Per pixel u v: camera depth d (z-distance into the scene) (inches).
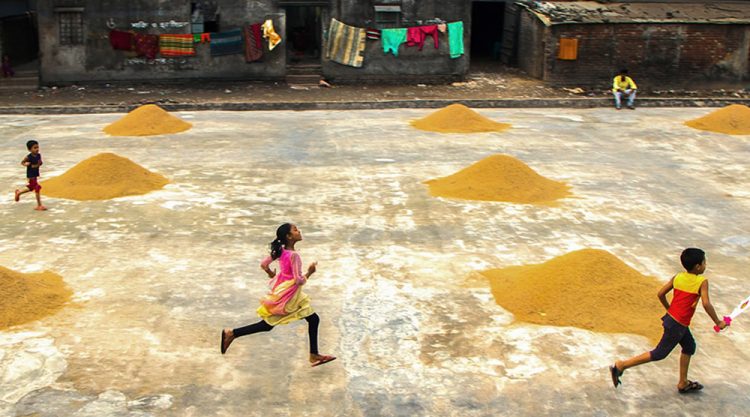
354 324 315.6
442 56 1067.3
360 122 825.5
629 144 719.1
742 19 1048.2
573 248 418.6
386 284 359.9
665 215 490.6
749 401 258.7
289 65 1087.0
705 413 251.0
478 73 1153.4
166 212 474.3
